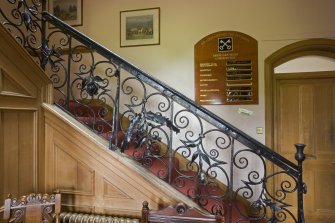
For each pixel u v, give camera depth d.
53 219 1.71
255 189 3.06
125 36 3.48
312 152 3.23
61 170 1.89
